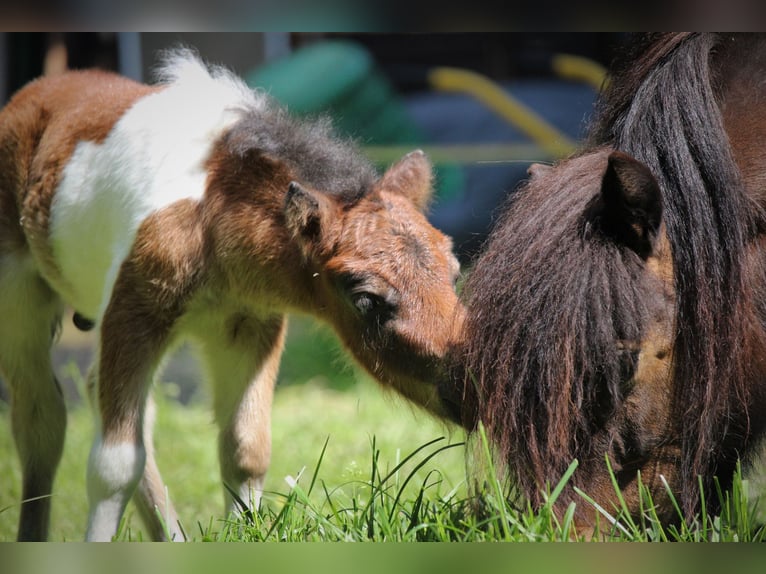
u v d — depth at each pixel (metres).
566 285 5.79
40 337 9.79
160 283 8.20
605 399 5.81
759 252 6.44
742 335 6.16
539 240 5.98
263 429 8.81
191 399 16.08
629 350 5.78
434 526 6.50
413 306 7.49
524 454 5.82
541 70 24.03
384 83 20.58
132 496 8.64
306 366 17.19
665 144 6.29
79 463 11.95
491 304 6.00
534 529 5.68
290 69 19.30
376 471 7.77
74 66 20.34
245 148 8.35
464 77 20.66
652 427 5.97
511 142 23.00
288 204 7.94
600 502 5.91
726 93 7.15
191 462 12.11
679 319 5.95
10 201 9.81
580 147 7.52
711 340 5.95
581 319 5.72
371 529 6.76
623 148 6.50
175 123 8.74
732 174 6.24
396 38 23.61
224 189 8.43
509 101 20.56
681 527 6.11
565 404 5.69
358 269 7.68
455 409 7.19
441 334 7.34
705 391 5.93
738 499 6.27
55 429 9.75
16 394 9.66
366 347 7.87
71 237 9.13
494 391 5.86
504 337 5.87
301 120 9.40
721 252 6.09
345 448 12.00
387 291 7.56
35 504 9.55
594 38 23.56
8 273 9.64
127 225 8.45
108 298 8.27
